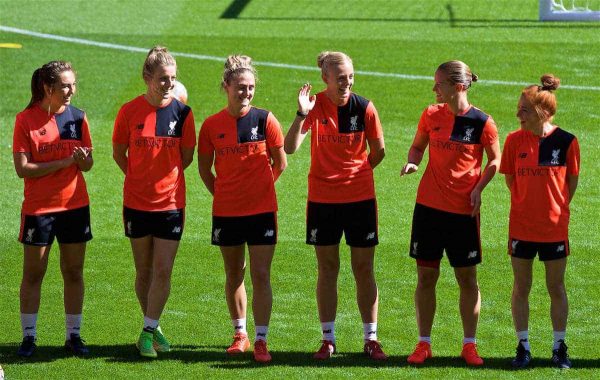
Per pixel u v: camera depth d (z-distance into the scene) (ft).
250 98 77.82
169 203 78.38
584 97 169.58
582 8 223.30
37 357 79.46
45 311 91.09
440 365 78.38
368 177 79.46
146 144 77.82
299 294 97.35
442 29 212.23
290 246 111.04
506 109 166.09
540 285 99.25
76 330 81.00
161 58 76.89
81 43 201.87
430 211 77.61
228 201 78.43
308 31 212.64
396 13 226.79
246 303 87.56
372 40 205.16
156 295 78.38
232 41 205.57
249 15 225.97
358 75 183.21
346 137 78.54
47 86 77.00
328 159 78.89
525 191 76.48
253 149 78.23
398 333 87.92
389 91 174.40
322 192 79.05
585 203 125.39
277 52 197.88
